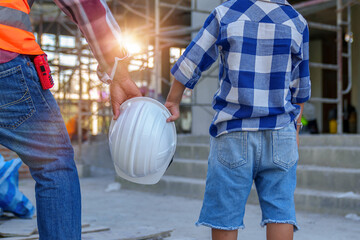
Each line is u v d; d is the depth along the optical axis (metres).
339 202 3.86
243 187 1.86
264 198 1.89
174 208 4.36
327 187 4.20
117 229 3.22
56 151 1.66
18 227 3.02
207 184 1.94
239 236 3.16
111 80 1.84
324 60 13.21
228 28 1.85
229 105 1.89
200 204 4.59
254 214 3.96
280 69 1.84
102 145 8.48
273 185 1.88
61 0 1.68
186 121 10.83
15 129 1.62
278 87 1.85
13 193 3.36
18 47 1.59
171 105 2.02
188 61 1.93
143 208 4.37
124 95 1.95
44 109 1.65
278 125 1.84
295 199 4.13
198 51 1.92
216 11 1.91
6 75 1.58
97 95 9.31
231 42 1.84
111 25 1.76
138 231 3.04
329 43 13.16
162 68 11.67
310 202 4.03
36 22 9.14
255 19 1.85
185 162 5.55
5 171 3.36
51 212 1.64
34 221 3.28
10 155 6.86
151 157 1.92
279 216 1.86
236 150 1.85
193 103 7.29
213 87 7.48
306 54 1.95
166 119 1.99
